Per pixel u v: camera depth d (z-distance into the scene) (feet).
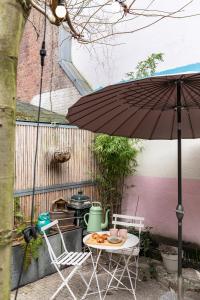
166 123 7.84
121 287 11.40
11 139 1.64
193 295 10.94
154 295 10.84
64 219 13.42
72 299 10.43
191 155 13.56
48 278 12.05
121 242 10.00
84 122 7.27
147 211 15.14
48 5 5.13
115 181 15.92
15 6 1.70
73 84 18.76
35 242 11.32
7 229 1.61
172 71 4.94
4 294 1.59
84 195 14.48
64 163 14.39
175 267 12.21
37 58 21.40
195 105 6.31
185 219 13.64
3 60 1.62
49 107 20.52
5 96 1.62
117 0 7.97
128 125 7.66
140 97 5.96
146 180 15.28
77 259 10.28
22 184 12.44
